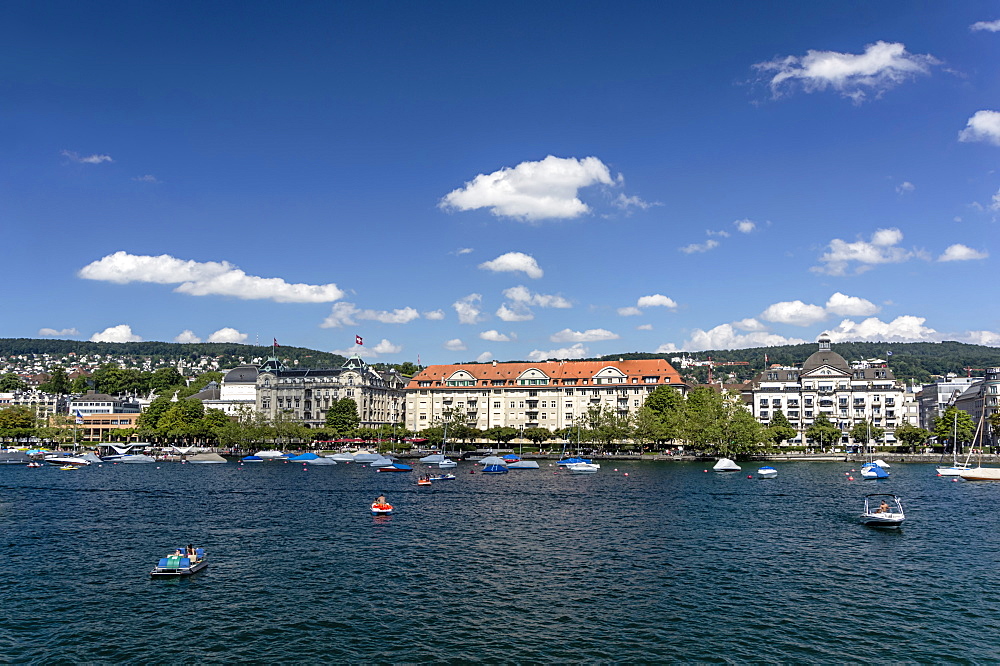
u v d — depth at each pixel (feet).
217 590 211.61
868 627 180.45
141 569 236.63
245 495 433.89
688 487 477.77
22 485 498.28
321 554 258.78
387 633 175.94
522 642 170.09
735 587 215.31
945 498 417.28
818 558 253.03
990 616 189.06
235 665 157.38
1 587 214.90
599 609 194.18
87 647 167.32
